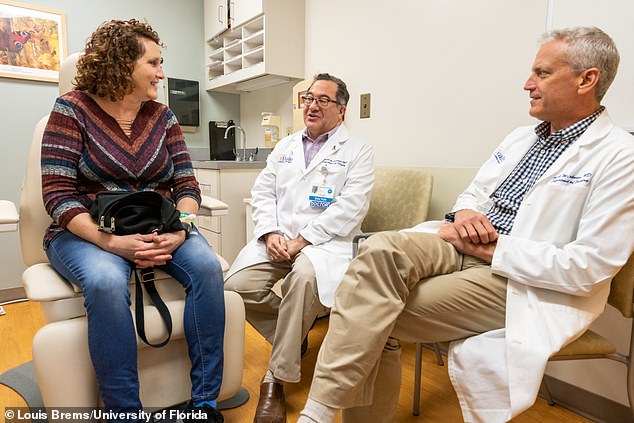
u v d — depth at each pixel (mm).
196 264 1158
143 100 1305
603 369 1357
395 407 1107
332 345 915
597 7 1306
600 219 923
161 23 3158
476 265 1111
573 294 928
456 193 1781
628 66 1253
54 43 2664
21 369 1551
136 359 1031
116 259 1087
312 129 1758
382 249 945
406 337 1039
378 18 2102
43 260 1296
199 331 1138
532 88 1132
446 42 1788
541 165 1165
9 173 2584
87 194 1223
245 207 2658
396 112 2045
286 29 2592
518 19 1529
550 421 1365
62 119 1164
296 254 1542
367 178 1657
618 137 1021
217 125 3168
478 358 928
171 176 1384
